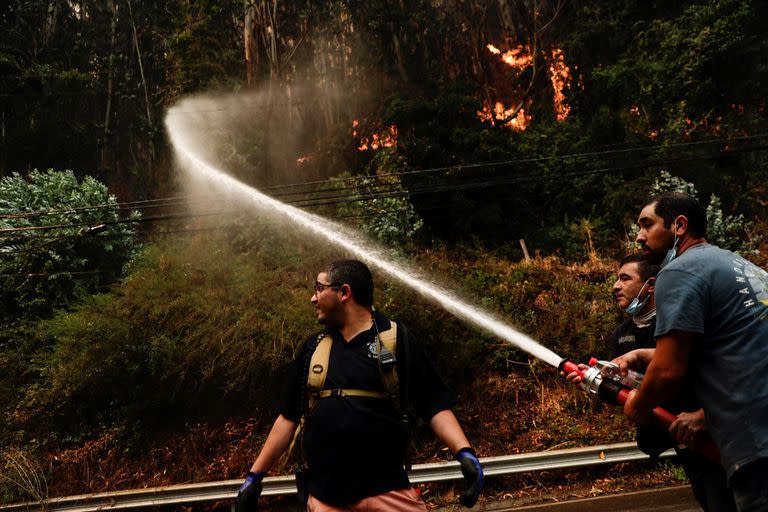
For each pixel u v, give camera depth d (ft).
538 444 27.12
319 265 37.50
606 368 7.95
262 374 29.27
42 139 73.46
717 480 7.53
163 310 30.14
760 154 50.72
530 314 32.35
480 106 54.80
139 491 23.73
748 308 6.50
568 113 63.00
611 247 46.32
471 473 6.84
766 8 58.54
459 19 76.64
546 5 74.13
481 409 28.81
